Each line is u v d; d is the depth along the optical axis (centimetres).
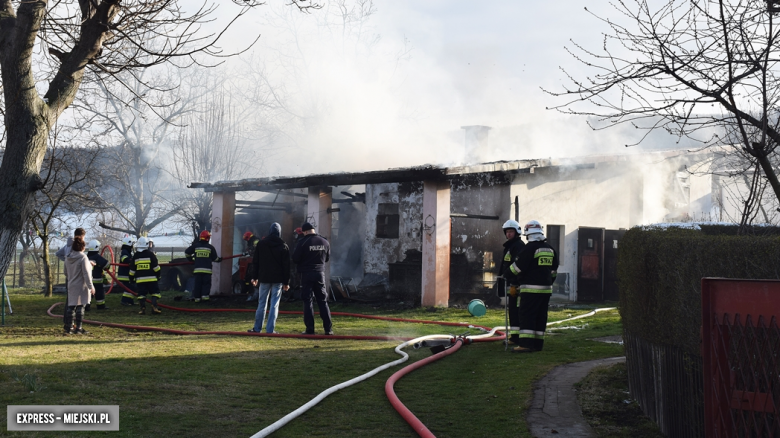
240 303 1656
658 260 452
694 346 392
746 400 299
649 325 478
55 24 704
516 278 848
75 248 1002
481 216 1515
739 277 354
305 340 948
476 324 1156
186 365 677
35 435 400
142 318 1307
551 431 454
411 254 1719
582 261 1681
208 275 1709
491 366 700
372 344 901
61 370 614
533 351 803
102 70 693
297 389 579
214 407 499
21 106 588
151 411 475
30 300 1691
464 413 502
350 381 598
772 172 462
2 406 466
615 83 485
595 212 1759
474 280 1572
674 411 429
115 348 809
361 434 438
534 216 1595
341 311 1437
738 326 304
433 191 1423
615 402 531
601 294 1678
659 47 464
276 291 1020
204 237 1702
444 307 1429
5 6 588
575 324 1159
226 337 980
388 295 1692
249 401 527
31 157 594
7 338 908
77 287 1001
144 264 1399
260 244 1020
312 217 1692
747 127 528
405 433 443
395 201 1781
